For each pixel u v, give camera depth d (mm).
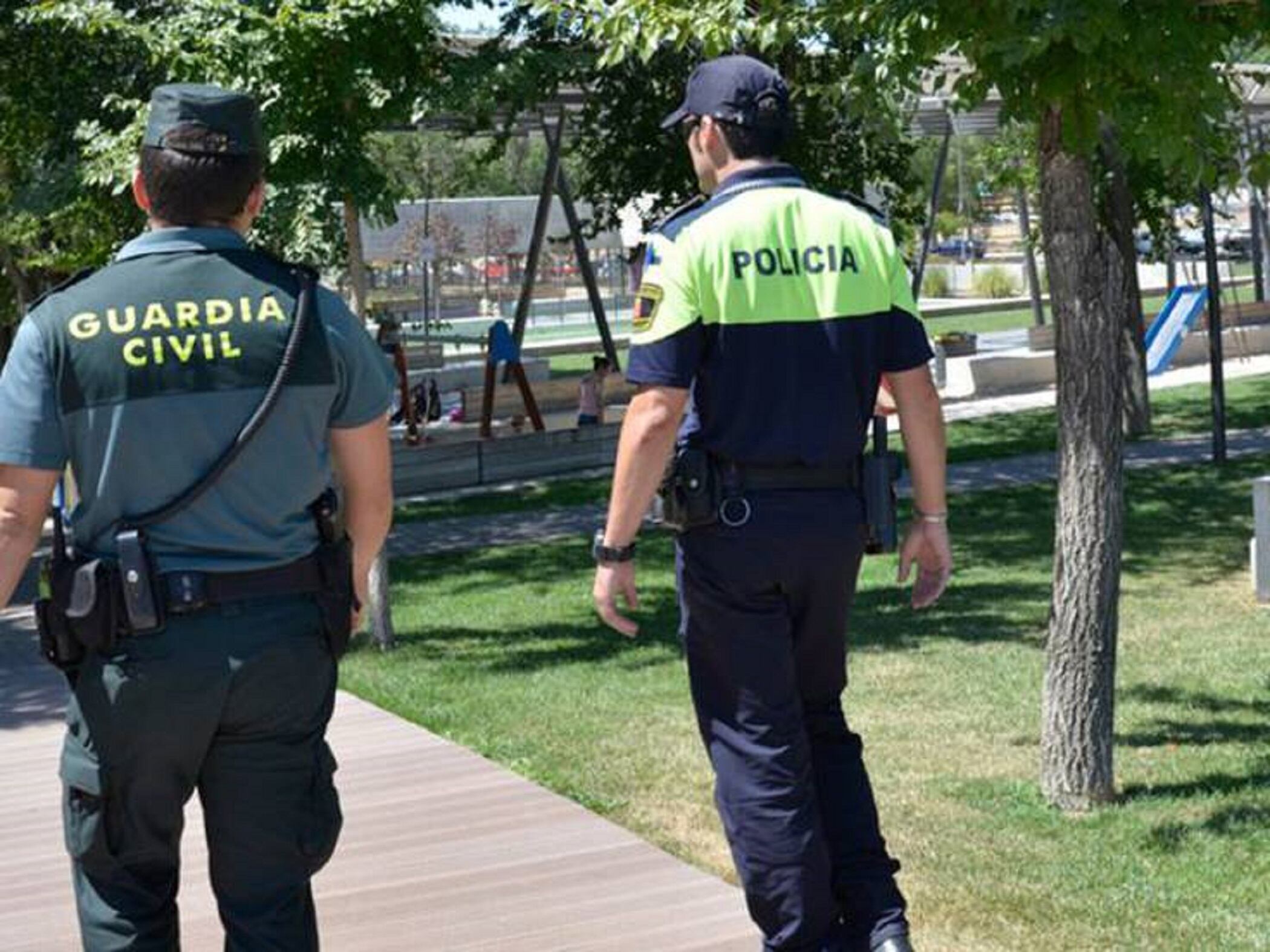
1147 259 36281
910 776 8898
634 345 3783
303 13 11133
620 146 21656
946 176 74375
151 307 3178
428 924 5684
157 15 15328
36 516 3182
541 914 5738
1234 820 7879
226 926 3311
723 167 3934
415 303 55438
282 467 3209
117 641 3148
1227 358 37688
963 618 13539
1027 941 6211
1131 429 25000
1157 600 14258
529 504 21750
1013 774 8875
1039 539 17328
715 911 5688
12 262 22859
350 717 9523
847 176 20422
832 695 4121
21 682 11570
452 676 11922
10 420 3139
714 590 3889
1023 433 26109
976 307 58531
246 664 3152
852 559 3912
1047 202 8008
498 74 11859
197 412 3158
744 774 3904
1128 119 7184
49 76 16391
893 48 7512
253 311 3219
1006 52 6660
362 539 3438
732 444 3844
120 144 11672
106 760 3186
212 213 3273
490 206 54125
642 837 7402
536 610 14750
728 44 8242
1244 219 76000
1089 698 8180
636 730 9977
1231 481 20578
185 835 6754
